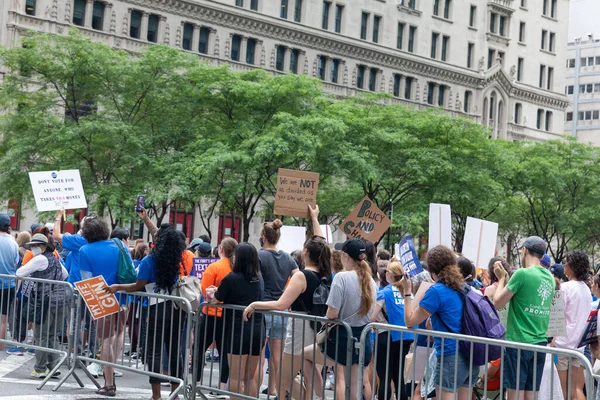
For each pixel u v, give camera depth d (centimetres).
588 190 4991
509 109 7900
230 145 3791
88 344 1202
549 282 948
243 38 6006
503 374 878
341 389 988
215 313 1060
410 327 898
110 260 1175
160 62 3809
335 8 6550
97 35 5275
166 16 5594
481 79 7556
